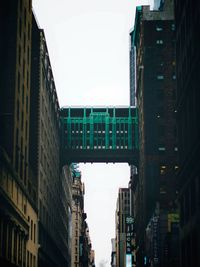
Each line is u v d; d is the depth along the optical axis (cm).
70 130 18050
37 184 11775
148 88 16625
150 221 13238
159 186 15962
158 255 11888
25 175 10156
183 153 8444
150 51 16862
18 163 9394
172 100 16550
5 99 9081
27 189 10312
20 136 9694
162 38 16975
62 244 18362
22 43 9969
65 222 19862
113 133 18162
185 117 8325
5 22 9394
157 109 16512
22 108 9950
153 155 16188
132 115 18450
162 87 16625
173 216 11762
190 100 7906
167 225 11950
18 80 9544
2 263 7706
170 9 17300
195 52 7362
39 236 12150
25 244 9938
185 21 8356
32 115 12050
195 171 7350
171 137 16300
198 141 6994
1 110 9019
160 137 16312
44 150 13225
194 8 7606
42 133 12812
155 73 16738
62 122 18012
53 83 15262
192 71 7550
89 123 18162
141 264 16975
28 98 10631
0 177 7731
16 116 9306
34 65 12362
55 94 15900
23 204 9794
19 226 9169
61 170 17800
